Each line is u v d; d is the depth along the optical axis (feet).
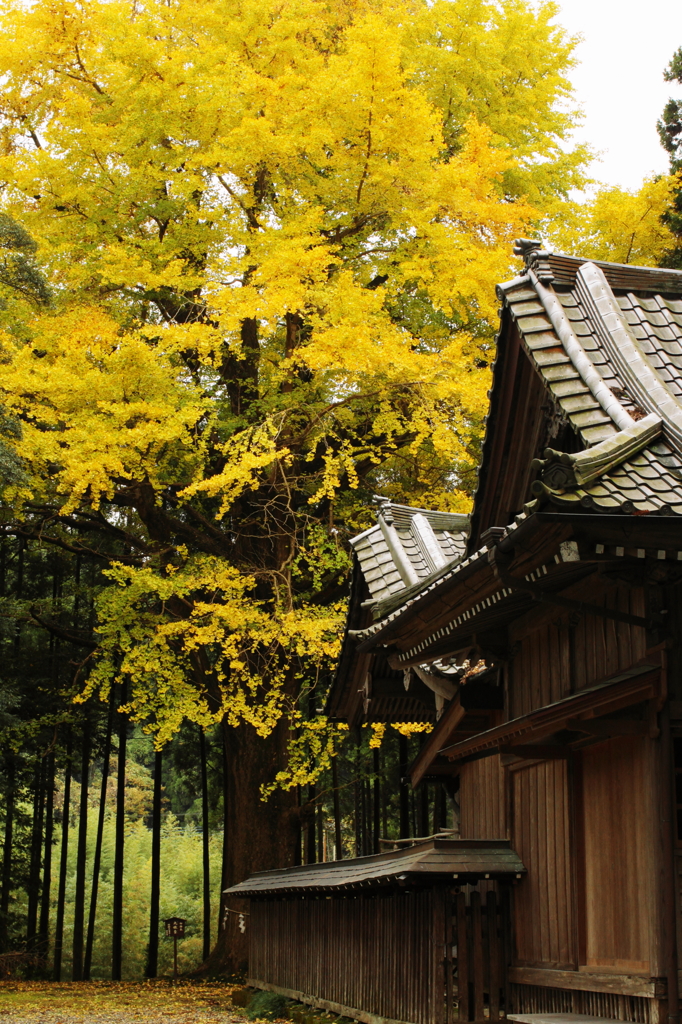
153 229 54.08
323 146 50.47
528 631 25.79
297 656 55.72
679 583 19.01
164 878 100.27
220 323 46.62
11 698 55.42
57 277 52.29
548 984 23.11
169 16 52.70
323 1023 32.14
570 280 23.26
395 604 29.86
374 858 31.12
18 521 57.11
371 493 60.08
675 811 18.80
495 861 25.80
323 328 46.19
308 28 53.57
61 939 74.02
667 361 21.44
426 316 56.08
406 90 46.57
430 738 33.73
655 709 19.07
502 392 23.88
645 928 19.33
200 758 84.64
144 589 48.62
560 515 15.38
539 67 58.29
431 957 25.46
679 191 54.29
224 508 45.27
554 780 24.23
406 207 49.32
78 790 125.49
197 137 49.83
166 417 44.68
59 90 54.85
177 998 47.75
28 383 43.60
